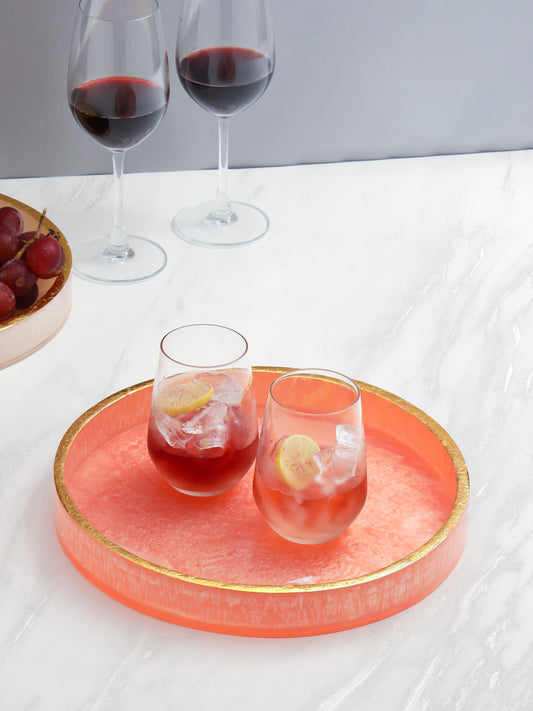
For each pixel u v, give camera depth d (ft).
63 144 5.24
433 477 3.21
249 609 2.62
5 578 2.85
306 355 3.94
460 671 2.63
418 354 3.99
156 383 3.01
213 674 2.59
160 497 3.10
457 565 2.95
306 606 2.62
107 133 4.21
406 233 4.90
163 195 5.18
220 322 4.13
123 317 4.15
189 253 4.65
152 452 3.03
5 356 3.75
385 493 3.13
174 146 5.41
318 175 5.47
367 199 5.22
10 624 2.70
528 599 2.85
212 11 4.32
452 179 5.47
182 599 2.64
